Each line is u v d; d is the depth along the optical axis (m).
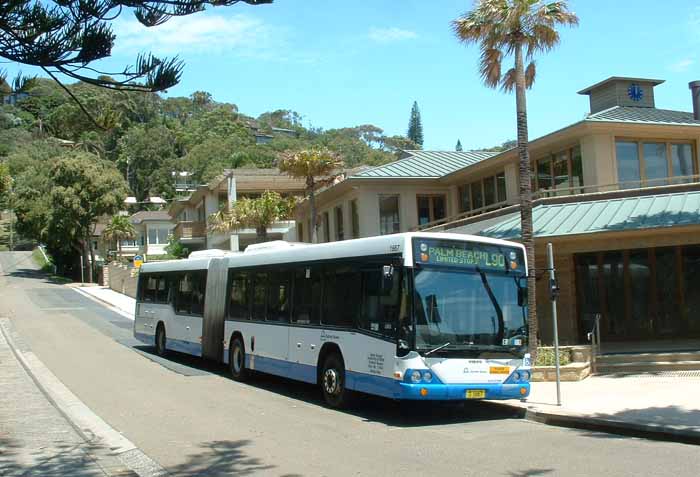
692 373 14.72
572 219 18.91
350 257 12.42
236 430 10.39
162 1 5.88
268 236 51.19
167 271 21.48
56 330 29.91
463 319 11.09
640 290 19.84
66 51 5.88
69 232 64.06
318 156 31.17
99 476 7.54
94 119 6.85
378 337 11.27
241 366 16.22
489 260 11.62
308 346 13.42
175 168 107.62
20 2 5.60
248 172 52.38
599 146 20.52
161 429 10.47
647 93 24.94
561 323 20.22
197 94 159.25
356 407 12.63
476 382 10.92
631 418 10.23
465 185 27.95
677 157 21.56
